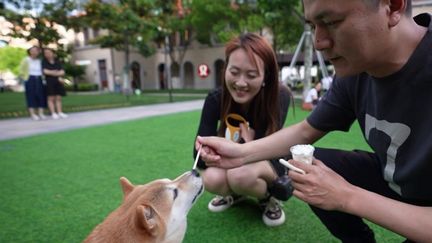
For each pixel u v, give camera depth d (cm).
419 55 131
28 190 359
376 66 132
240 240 244
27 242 251
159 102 1515
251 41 248
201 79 3159
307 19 122
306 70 1115
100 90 3222
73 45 3114
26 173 421
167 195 194
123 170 422
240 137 278
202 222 275
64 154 517
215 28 2181
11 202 326
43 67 948
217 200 304
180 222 199
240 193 280
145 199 185
